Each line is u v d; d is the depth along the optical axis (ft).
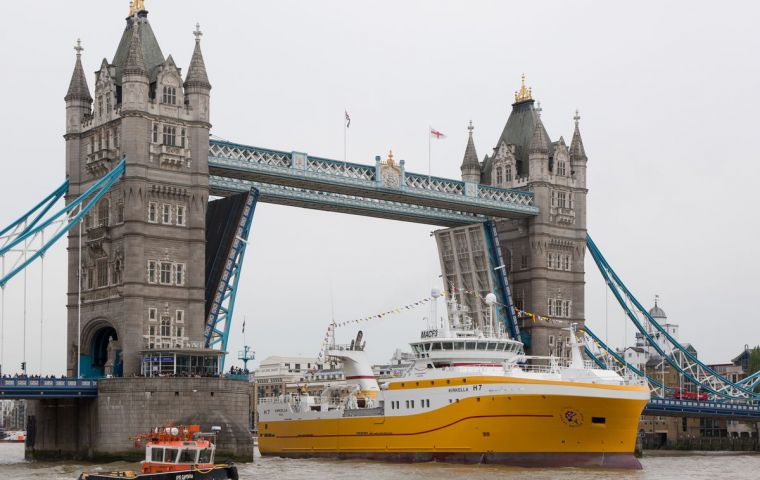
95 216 416.46
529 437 351.46
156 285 403.34
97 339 424.05
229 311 428.97
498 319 524.11
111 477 268.62
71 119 428.15
